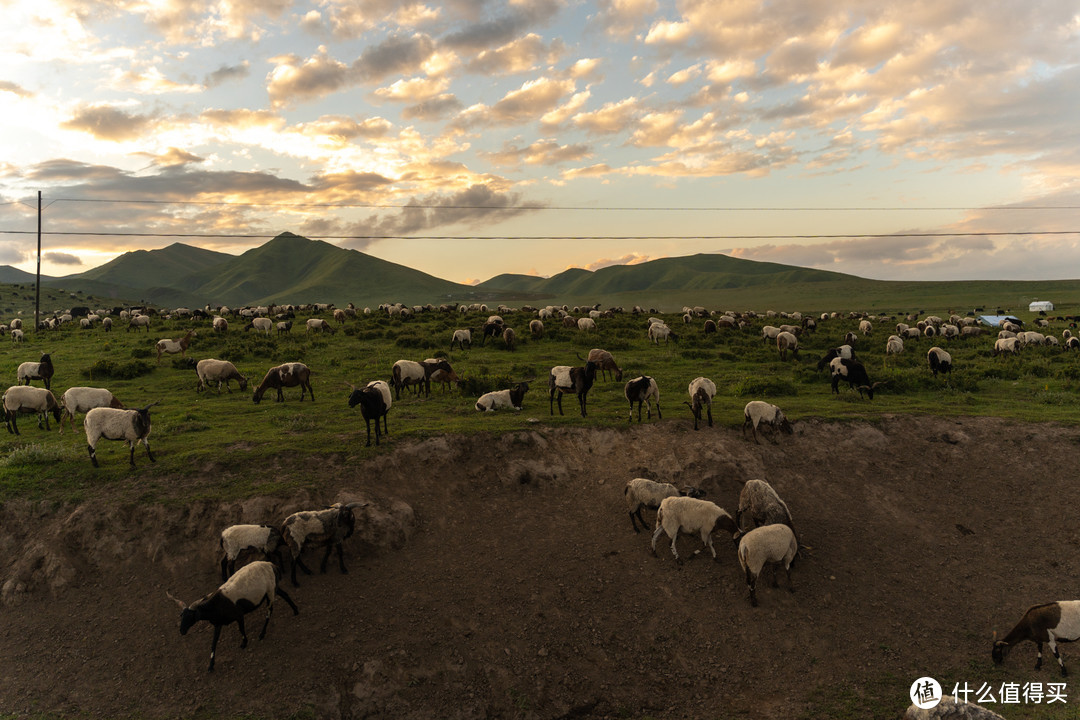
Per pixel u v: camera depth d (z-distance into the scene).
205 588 11.75
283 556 12.41
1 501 13.18
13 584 11.66
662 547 13.73
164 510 12.95
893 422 18.31
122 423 14.20
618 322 49.09
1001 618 11.94
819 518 14.84
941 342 42.28
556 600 12.35
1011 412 19.27
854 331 51.53
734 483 15.79
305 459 15.12
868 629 11.68
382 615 11.62
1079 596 12.38
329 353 33.72
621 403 21.05
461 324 47.91
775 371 28.77
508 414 19.45
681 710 10.24
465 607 12.02
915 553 13.81
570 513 14.97
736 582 12.69
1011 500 15.33
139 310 71.50
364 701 10.22
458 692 10.55
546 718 10.24
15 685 10.02
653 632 11.76
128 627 11.08
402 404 21.12
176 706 9.82
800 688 10.45
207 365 23.03
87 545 12.41
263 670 10.43
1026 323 71.69
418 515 14.25
